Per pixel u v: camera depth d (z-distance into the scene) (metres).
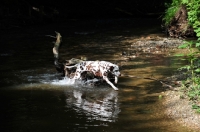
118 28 19.41
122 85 7.96
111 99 6.98
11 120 5.90
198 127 5.41
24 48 13.45
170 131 5.32
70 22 23.44
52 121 5.82
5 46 14.02
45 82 8.32
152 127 5.50
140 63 10.09
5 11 21.41
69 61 8.57
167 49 12.13
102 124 5.66
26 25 21.50
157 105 6.51
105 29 19.16
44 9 24.23
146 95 7.14
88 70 8.16
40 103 6.78
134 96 7.12
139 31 17.64
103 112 6.23
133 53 11.72
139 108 6.39
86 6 26.88
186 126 5.48
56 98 7.09
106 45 13.62
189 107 6.12
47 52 12.48
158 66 9.57
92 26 20.94
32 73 9.25
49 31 18.80
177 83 7.63
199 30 7.05
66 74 8.57
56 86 7.98
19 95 7.30
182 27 14.31
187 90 6.97
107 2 27.17
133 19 24.55
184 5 14.38
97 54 11.76
